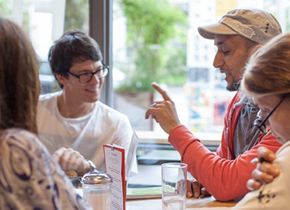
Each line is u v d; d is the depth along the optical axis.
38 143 0.52
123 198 0.91
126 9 6.10
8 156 0.48
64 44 1.49
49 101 1.67
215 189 1.05
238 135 1.27
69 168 1.36
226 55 1.24
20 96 0.57
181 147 1.12
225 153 1.37
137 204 1.06
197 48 3.99
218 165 1.06
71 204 0.54
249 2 1.97
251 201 0.66
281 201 0.62
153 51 7.05
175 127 1.15
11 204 0.48
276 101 0.66
